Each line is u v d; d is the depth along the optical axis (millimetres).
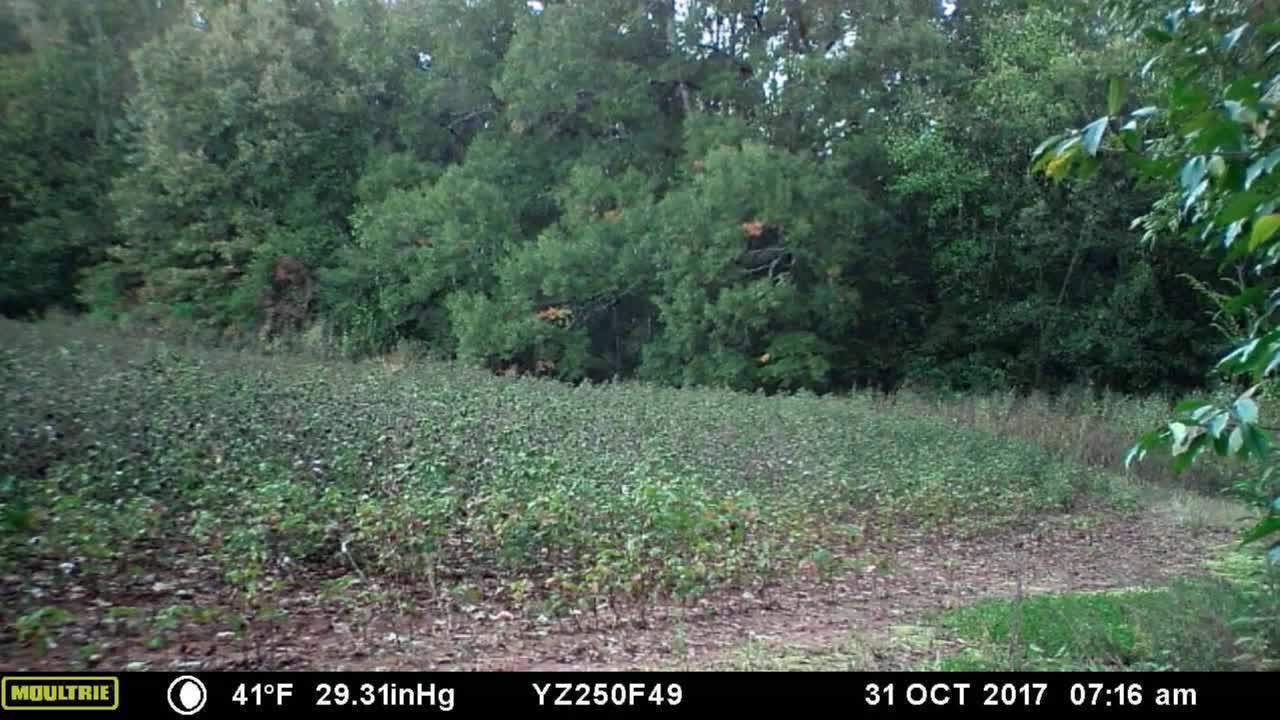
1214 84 4988
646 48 28531
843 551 10500
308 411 13172
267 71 26109
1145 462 17641
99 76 27641
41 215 26609
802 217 23828
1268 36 4656
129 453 10250
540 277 24547
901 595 8859
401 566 8133
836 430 16031
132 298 26266
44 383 12594
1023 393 26062
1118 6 8820
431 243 25625
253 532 7715
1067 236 24688
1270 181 3410
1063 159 3756
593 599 7703
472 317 24141
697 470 12703
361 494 10023
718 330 24109
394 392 15562
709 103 28484
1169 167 3727
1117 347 24734
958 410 20734
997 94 23719
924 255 28109
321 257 26703
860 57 25688
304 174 27578
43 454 9984
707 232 24047
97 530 7738
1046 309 25484
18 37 27453
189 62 26359
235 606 6926
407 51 28969
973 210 26047
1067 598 8109
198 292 25734
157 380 13922
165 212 26266
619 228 25016
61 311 25891
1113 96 3674
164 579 7387
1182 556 11422
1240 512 13898
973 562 10688
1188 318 25422
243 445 11117
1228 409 3305
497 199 25781
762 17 27984
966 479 14062
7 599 6543
